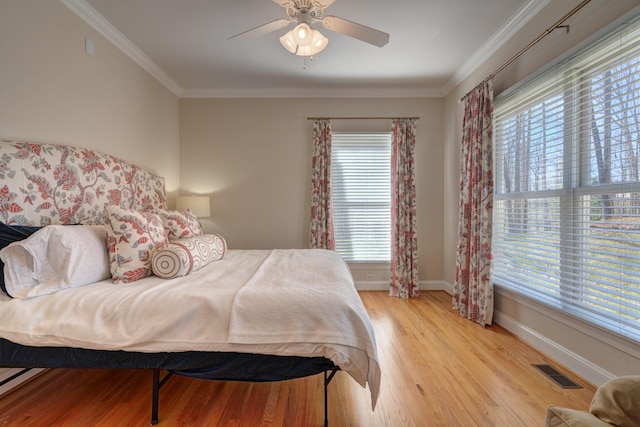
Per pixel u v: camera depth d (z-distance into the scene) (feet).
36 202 5.88
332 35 8.71
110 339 4.45
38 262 4.97
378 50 9.57
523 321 7.98
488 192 8.86
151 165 10.61
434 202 13.06
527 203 7.86
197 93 12.75
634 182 5.11
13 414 5.08
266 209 13.01
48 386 5.93
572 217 6.41
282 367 4.54
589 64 5.98
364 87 12.57
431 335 8.32
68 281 5.04
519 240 8.15
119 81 8.81
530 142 7.73
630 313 5.20
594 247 5.90
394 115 12.94
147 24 8.12
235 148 12.95
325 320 4.54
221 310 4.61
